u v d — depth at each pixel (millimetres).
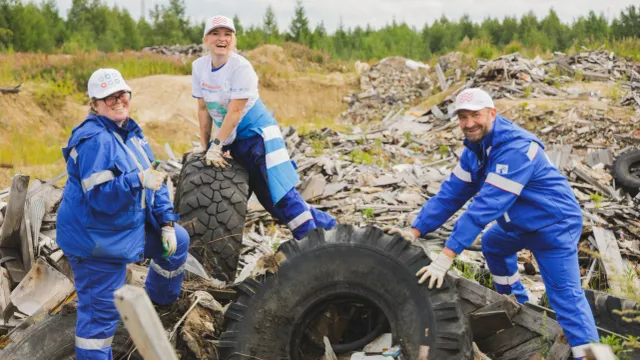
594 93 18141
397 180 10516
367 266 4238
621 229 8820
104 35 42750
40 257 5848
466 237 4234
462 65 26562
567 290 4527
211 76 5934
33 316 4988
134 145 4230
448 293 4133
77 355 4262
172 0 48906
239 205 5977
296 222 6246
